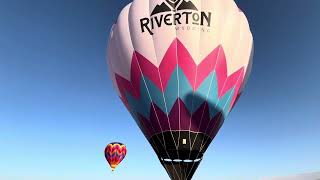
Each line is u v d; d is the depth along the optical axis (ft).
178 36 57.93
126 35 61.82
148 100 59.11
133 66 60.29
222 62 59.47
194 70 57.47
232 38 61.00
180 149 56.80
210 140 59.77
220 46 59.11
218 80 59.11
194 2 59.11
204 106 57.98
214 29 58.75
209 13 59.06
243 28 63.93
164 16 58.80
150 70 58.49
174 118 57.36
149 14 60.23
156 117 58.44
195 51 57.77
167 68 57.72
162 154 58.13
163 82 57.82
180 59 57.47
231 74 61.21
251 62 66.64
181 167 57.21
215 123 59.72
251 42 65.72
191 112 57.31
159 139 58.39
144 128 61.00
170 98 57.52
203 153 59.26
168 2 59.41
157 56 58.34
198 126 57.62
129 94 62.08
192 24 57.93
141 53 59.36
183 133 57.06
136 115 62.13
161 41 58.29
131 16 62.34
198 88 57.62
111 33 66.59
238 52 62.23
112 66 65.21
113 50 64.49
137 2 62.90
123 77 62.49
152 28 59.16
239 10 65.31
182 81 57.31
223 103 60.59
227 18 61.11
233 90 62.08
